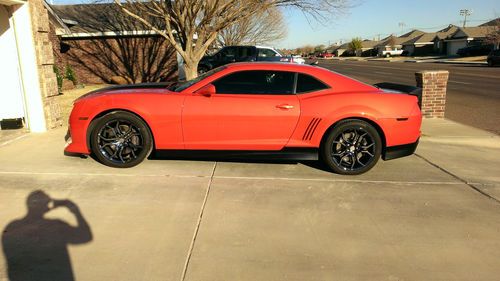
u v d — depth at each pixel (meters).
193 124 4.98
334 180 4.94
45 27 7.19
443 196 4.50
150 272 2.94
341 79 5.20
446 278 2.96
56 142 6.44
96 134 5.04
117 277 2.87
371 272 3.02
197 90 5.07
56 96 7.60
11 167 5.12
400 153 5.22
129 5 12.28
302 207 4.11
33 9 6.80
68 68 17.59
